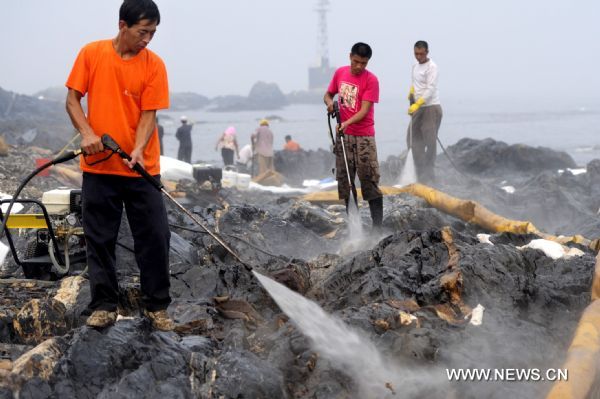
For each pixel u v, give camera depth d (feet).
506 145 71.67
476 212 35.73
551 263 22.66
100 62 15.72
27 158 57.52
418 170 47.57
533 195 47.96
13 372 14.84
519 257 21.72
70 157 17.02
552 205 45.47
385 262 22.30
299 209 33.40
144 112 16.02
